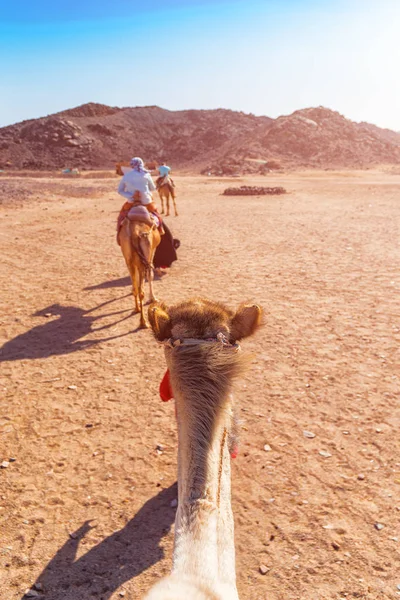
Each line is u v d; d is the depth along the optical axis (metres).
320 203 30.00
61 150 146.62
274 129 136.75
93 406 6.88
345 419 6.39
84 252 16.31
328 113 148.00
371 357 8.09
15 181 53.84
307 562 4.25
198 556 1.76
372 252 15.34
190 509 2.01
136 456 5.77
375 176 72.25
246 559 4.29
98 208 27.77
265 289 11.80
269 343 8.70
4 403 7.01
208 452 2.22
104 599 3.96
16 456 5.81
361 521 4.69
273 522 4.71
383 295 11.12
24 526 4.74
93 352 8.63
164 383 3.82
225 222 22.19
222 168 93.19
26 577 4.19
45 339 9.26
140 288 9.78
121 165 10.50
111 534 4.64
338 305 10.55
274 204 29.73
